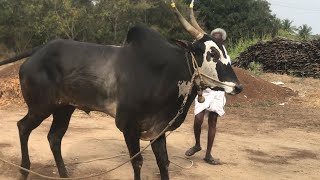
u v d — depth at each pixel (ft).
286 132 30.09
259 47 74.79
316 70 69.56
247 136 28.37
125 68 15.98
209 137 21.47
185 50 16.03
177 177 19.34
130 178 18.88
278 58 72.90
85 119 31.89
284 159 23.13
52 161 21.08
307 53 71.46
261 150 24.77
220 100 21.12
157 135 16.11
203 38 15.84
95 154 22.40
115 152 22.91
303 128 31.68
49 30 114.21
